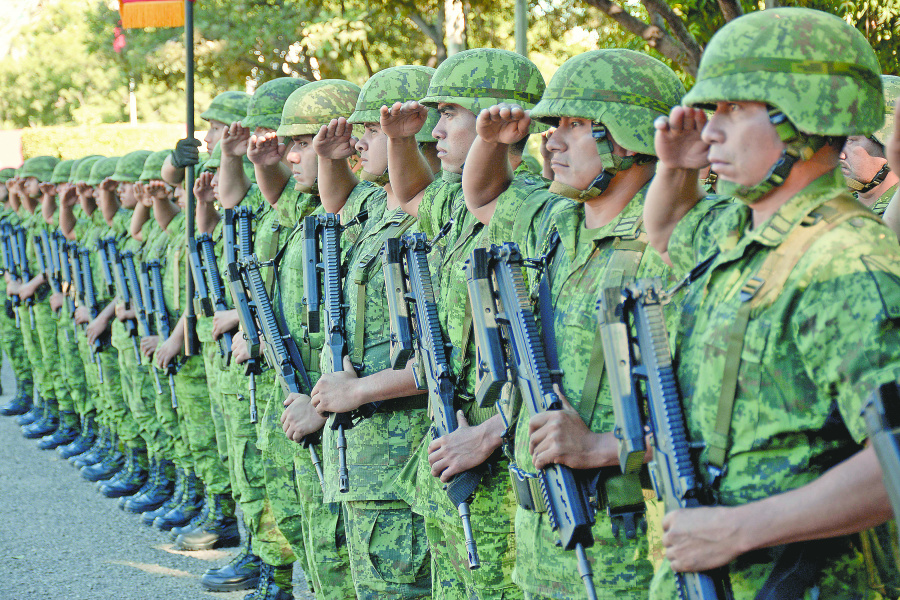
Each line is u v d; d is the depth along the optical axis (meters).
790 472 1.77
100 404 8.00
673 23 5.96
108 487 7.26
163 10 6.29
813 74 1.78
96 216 7.96
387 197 3.89
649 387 1.95
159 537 6.20
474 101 3.11
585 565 2.28
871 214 1.77
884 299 1.63
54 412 9.41
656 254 2.35
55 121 40.28
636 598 2.34
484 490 2.97
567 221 2.56
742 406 1.81
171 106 34.19
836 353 1.67
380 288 3.69
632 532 2.31
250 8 13.95
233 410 5.02
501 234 2.89
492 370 2.59
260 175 4.61
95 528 6.39
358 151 3.80
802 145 1.80
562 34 13.00
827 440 1.77
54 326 9.01
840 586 1.79
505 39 12.92
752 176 1.84
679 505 1.86
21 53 40.03
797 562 1.77
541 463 2.33
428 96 3.22
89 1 18.83
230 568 5.22
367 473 3.59
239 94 5.68
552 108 2.49
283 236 4.71
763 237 1.82
